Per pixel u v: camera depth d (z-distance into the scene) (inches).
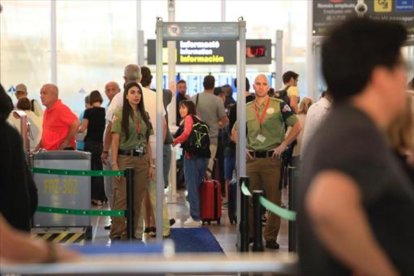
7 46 678.5
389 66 88.3
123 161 325.4
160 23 328.2
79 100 692.7
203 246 347.6
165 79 591.8
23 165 185.3
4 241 96.0
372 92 88.6
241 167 334.0
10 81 682.2
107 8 687.7
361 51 87.7
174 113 521.0
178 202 499.2
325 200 80.4
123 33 691.4
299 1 701.9
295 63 706.8
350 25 89.8
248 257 94.2
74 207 321.1
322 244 84.7
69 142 379.9
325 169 82.6
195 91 626.2
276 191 336.2
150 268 87.0
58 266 87.7
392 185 85.9
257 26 704.4
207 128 404.2
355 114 86.7
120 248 102.9
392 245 86.8
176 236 372.8
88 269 87.0
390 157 87.1
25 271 88.1
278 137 335.3
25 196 185.2
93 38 688.4
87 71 691.4
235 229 393.1
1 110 178.7
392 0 527.5
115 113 326.6
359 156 82.0
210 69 626.8
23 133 330.0
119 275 90.0
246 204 247.9
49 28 682.2
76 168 325.1
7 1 674.8
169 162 367.6
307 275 89.0
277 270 91.2
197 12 698.2
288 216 209.5
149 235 366.0
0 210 180.5
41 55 684.7
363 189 81.8
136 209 328.8
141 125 326.6
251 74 644.1
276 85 634.8
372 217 85.9
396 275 87.0
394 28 89.7
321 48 92.3
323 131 87.4
